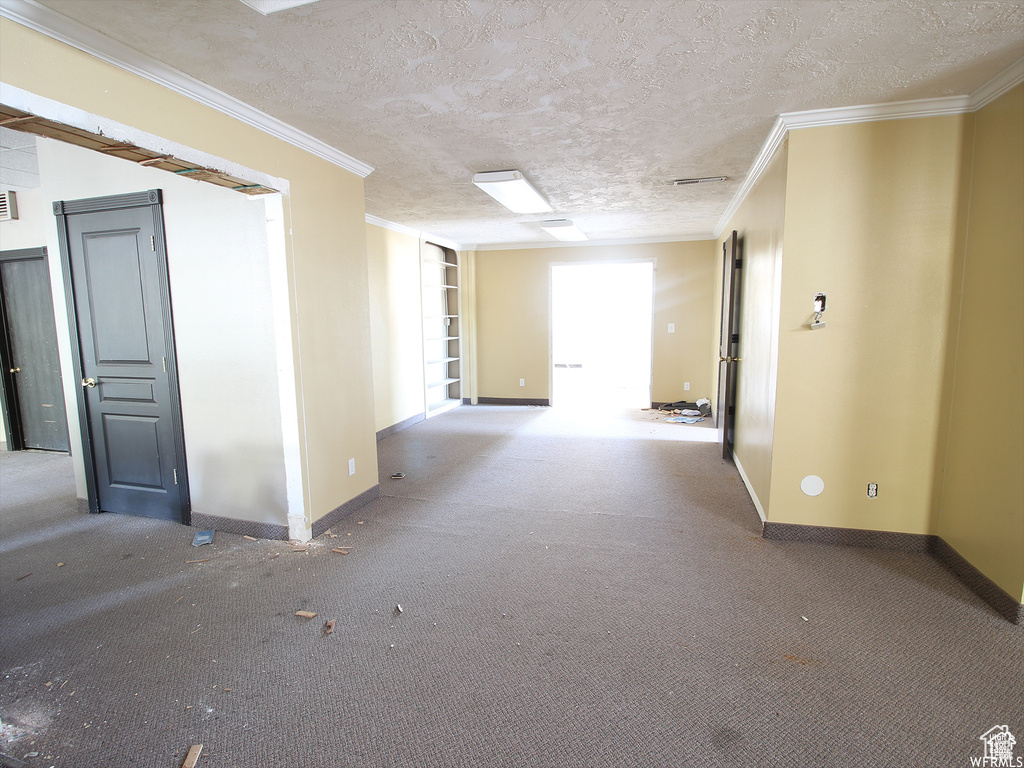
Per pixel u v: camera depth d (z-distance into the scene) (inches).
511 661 79.2
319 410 124.6
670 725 66.3
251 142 102.1
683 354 284.2
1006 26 72.9
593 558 112.6
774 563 109.0
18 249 193.0
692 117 107.7
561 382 420.8
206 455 127.4
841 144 106.7
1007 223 89.9
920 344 107.6
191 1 64.8
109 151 84.0
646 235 270.8
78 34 70.6
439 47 77.8
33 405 205.2
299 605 95.2
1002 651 80.0
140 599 97.7
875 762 60.5
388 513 139.5
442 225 239.0
